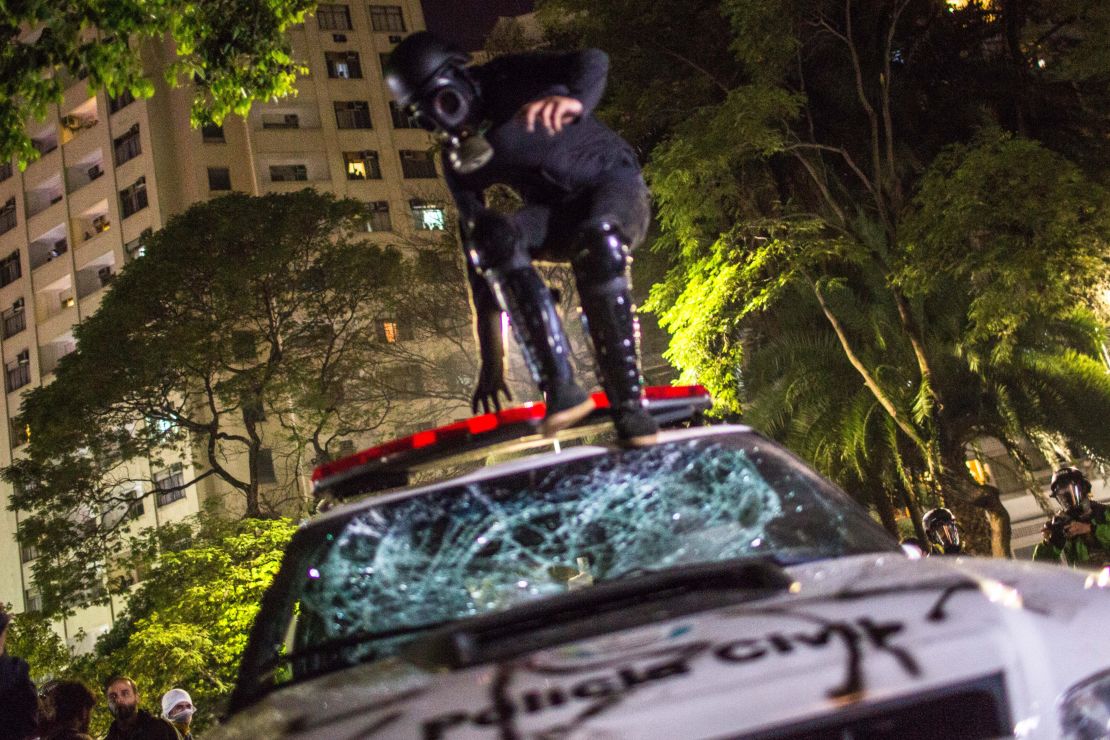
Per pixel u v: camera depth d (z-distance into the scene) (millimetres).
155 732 7266
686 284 17406
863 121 20172
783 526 2928
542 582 3012
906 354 17969
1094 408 17422
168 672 22578
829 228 19375
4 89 9578
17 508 28531
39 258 53969
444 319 31938
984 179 14617
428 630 2879
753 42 16625
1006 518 17422
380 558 3105
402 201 49500
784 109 16719
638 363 2633
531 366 2600
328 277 30250
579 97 2605
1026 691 1789
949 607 1915
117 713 7289
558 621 2225
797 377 18078
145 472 43594
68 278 52656
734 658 1822
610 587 2279
